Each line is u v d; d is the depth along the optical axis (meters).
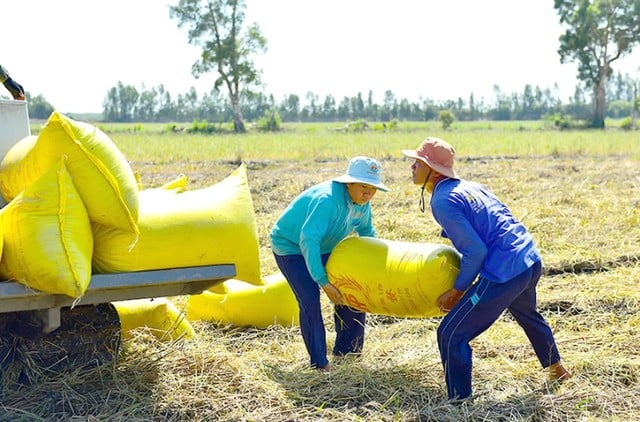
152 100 125.00
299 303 5.34
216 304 6.41
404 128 73.00
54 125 4.35
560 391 4.93
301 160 25.30
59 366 4.88
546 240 9.57
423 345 5.90
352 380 5.08
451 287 4.71
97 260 4.56
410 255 4.78
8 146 5.12
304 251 5.01
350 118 126.38
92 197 4.43
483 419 4.48
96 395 4.73
